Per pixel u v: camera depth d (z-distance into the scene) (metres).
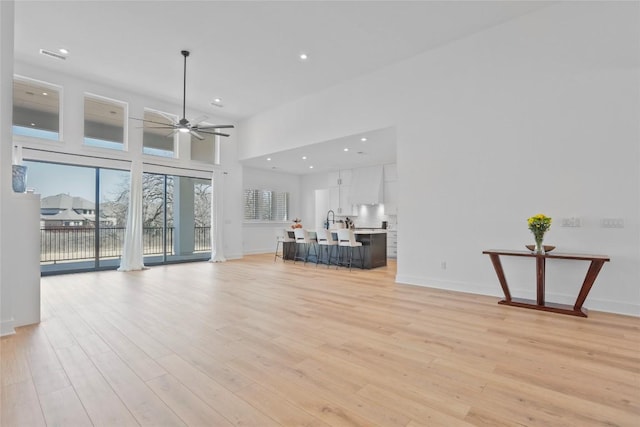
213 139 8.24
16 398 1.76
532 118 3.94
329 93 6.21
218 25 4.23
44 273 5.75
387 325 3.03
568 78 3.71
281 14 4.00
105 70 5.56
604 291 3.48
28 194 3.05
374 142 6.35
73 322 3.10
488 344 2.56
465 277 4.46
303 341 2.62
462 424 1.54
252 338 2.68
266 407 1.69
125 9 3.91
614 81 3.45
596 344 2.55
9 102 2.83
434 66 4.79
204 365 2.18
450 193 4.59
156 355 2.34
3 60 2.79
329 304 3.79
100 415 1.61
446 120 4.64
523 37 4.01
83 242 6.84
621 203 3.39
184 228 8.49
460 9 3.90
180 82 6.04
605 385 1.91
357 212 9.63
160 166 7.04
